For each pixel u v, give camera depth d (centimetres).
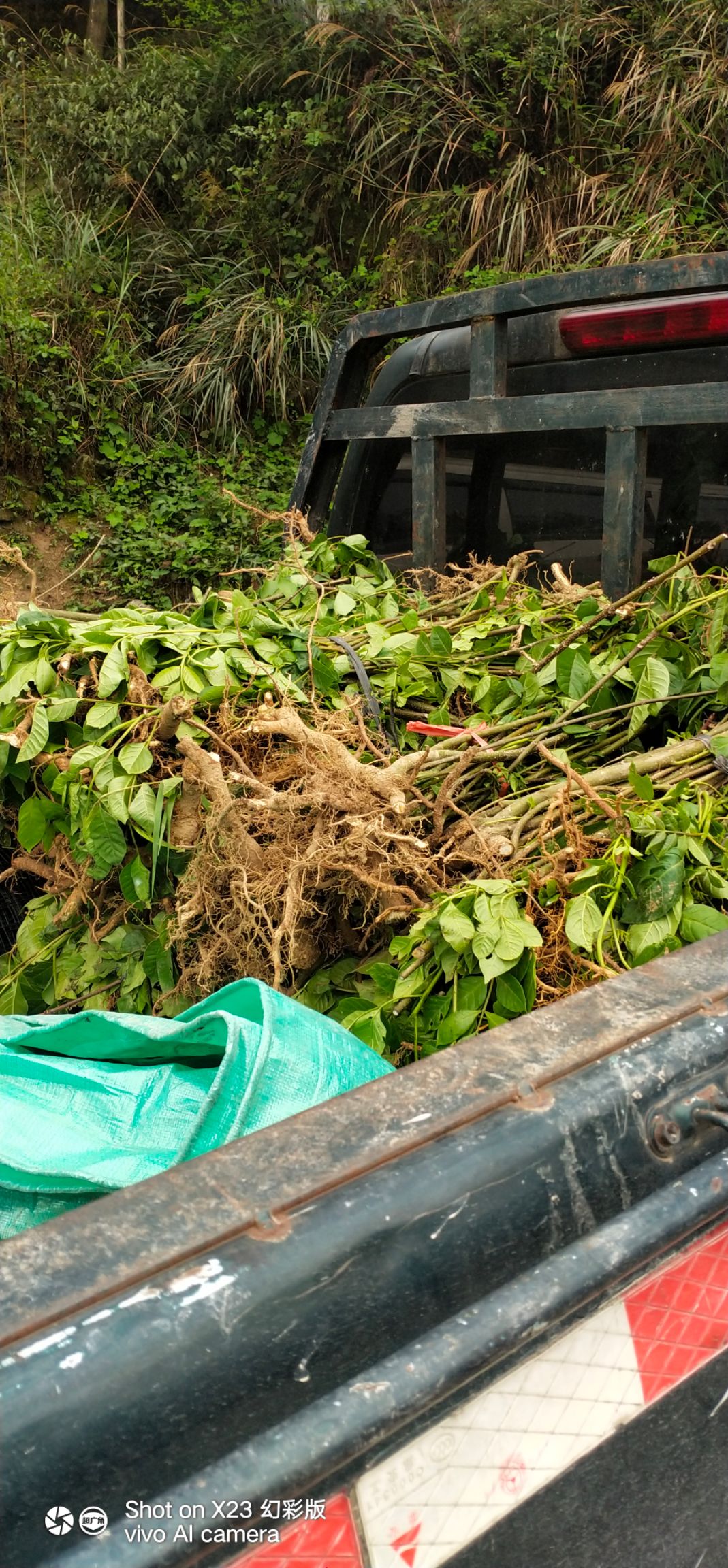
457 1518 82
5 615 249
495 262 787
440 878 182
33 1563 64
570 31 801
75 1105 120
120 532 685
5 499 689
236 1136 106
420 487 269
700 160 755
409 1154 81
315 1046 117
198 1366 68
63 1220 75
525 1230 82
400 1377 75
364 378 299
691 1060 93
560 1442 87
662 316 228
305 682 217
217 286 807
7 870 228
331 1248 74
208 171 842
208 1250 73
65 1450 64
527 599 252
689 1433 97
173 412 758
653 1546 96
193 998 189
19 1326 67
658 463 236
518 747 209
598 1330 88
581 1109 86
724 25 753
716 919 164
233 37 887
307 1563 74
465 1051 92
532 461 258
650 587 214
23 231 808
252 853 177
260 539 678
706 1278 95
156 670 209
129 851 194
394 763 189
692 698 218
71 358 730
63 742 208
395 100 841
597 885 167
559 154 798
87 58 941
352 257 859
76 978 202
